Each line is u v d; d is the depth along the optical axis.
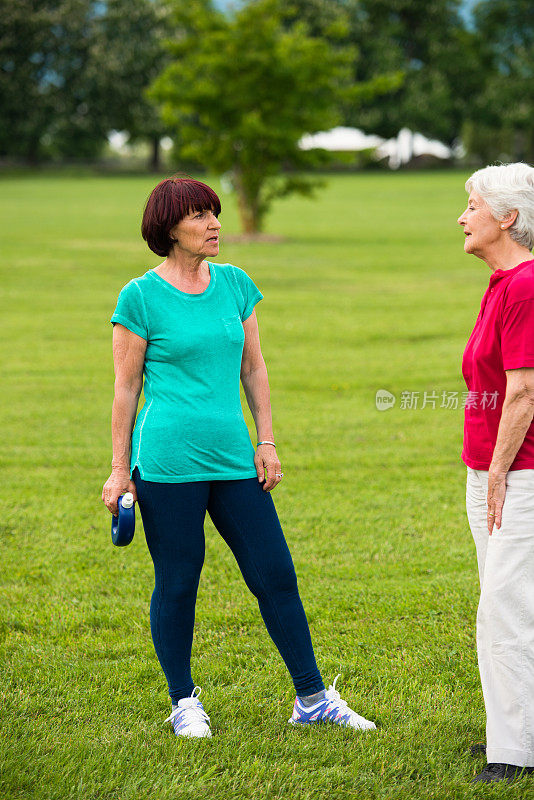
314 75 57.84
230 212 86.81
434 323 30.84
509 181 6.68
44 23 155.62
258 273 43.78
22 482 14.82
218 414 7.30
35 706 7.80
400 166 173.00
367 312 33.19
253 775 6.77
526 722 6.68
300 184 60.91
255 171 59.41
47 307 34.53
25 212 80.44
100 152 187.38
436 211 80.44
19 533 12.45
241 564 7.55
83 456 16.41
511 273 6.70
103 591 10.50
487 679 6.85
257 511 7.44
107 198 99.50
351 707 7.80
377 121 160.62
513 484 6.70
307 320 31.59
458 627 9.34
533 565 6.69
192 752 7.06
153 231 7.21
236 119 58.12
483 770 6.82
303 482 14.78
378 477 15.08
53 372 24.02
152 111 158.00
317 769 6.88
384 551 11.66
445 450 16.78
